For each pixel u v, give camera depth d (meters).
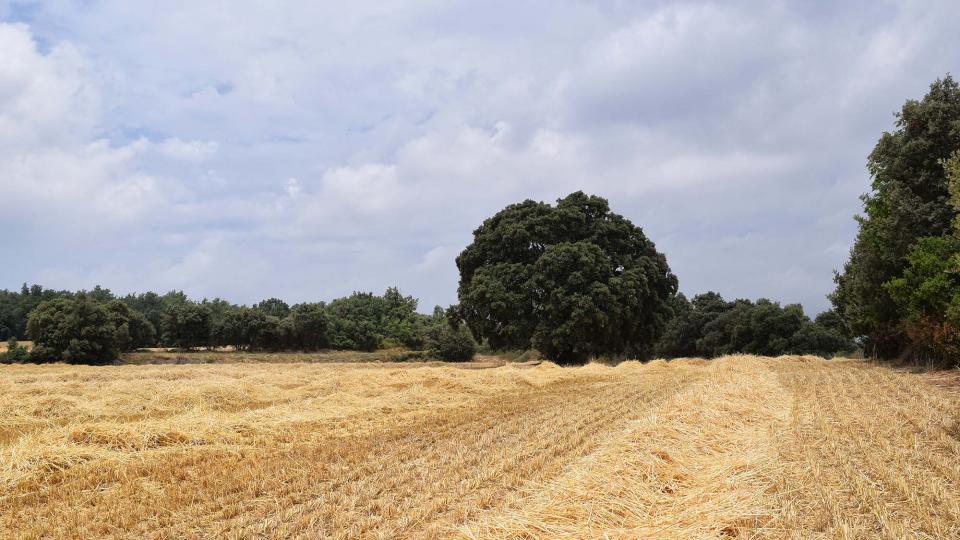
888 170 23.45
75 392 14.93
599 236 40.50
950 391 15.24
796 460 8.09
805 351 58.59
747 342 63.34
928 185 22.25
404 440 10.60
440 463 8.75
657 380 21.25
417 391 16.92
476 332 39.28
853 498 6.50
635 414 12.90
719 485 7.10
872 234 23.12
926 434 9.63
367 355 70.06
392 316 85.44
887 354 26.95
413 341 80.31
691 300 77.31
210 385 15.62
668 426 9.89
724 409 12.09
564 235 40.16
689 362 33.62
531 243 39.72
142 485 7.80
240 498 7.25
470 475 8.04
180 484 7.84
